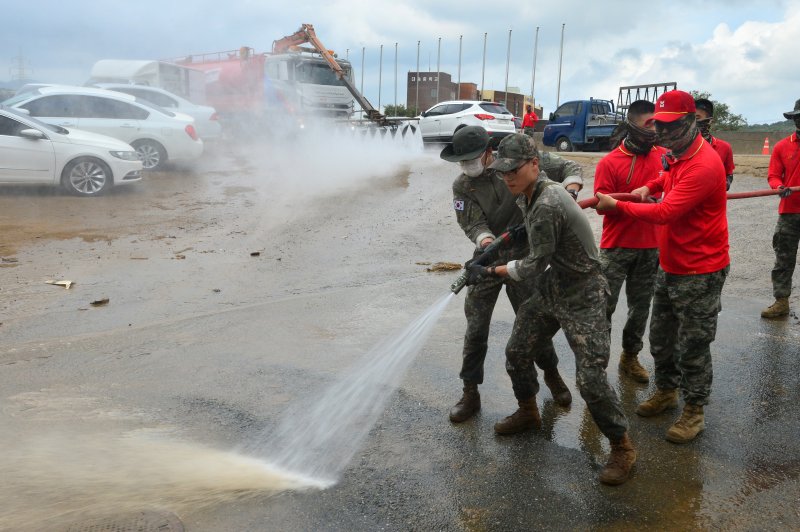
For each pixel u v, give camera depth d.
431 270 7.49
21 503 2.79
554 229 2.88
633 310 4.25
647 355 4.86
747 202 10.74
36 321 5.46
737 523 2.74
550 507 2.86
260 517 2.75
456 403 3.91
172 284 6.70
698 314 3.43
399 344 4.98
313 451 3.34
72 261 7.48
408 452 3.34
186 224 9.75
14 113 11.33
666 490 3.00
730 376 4.35
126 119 13.69
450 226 9.99
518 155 2.85
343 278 7.09
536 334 3.32
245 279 6.95
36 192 11.55
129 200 11.34
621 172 4.24
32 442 3.36
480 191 3.61
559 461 3.27
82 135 11.55
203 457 3.25
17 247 8.01
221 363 4.55
